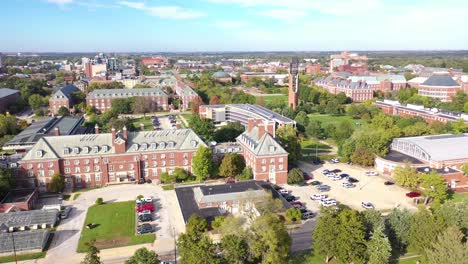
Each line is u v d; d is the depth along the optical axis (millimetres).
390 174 152750
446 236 79250
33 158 133000
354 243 84250
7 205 114250
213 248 79500
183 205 116812
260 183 129500
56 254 94375
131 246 98188
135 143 143875
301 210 117812
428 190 122500
